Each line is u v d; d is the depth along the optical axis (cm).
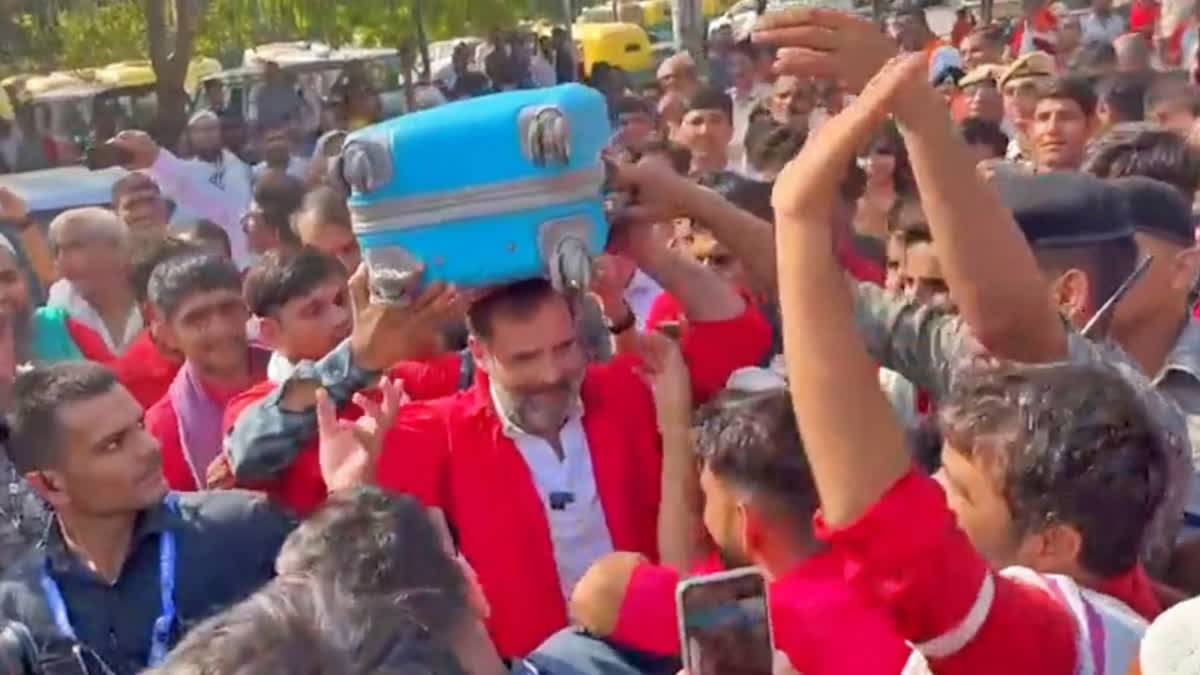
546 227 283
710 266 367
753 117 813
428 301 290
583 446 335
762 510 253
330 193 525
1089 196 317
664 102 991
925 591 184
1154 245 322
